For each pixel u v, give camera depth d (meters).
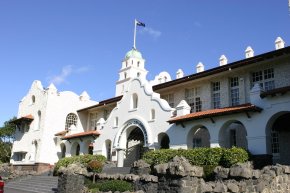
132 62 56.41
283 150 21.98
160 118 25.89
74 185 17.92
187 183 11.99
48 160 39.72
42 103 42.41
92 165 21.45
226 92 25.84
